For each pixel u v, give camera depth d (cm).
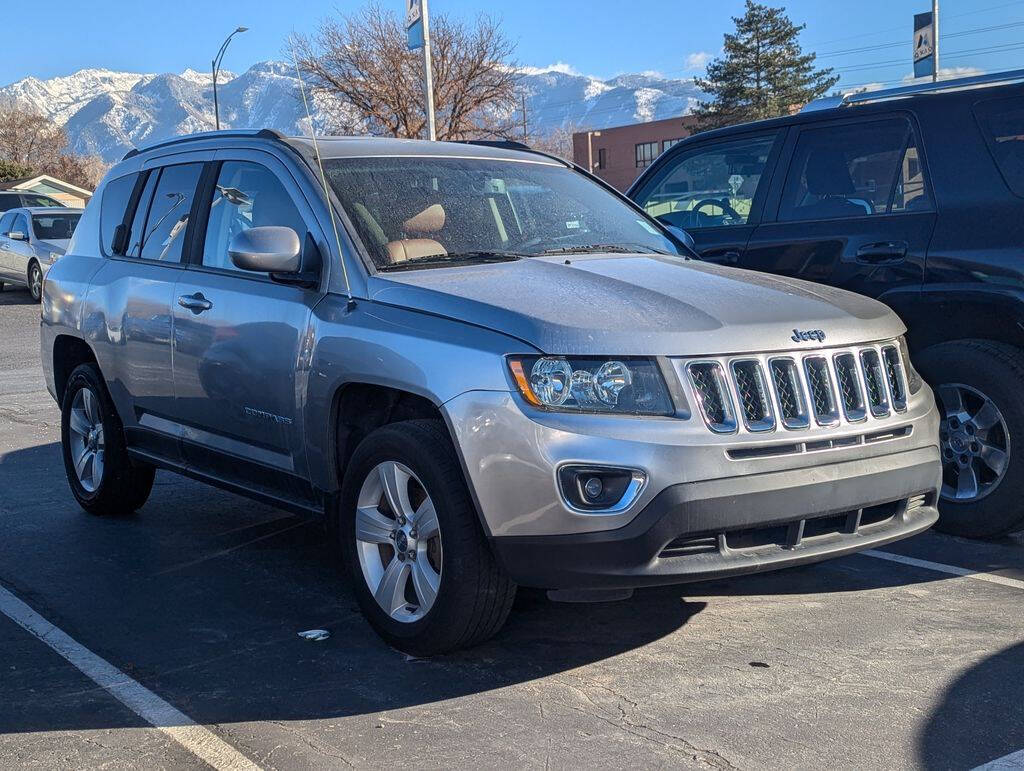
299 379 457
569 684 393
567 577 376
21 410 1021
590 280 436
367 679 401
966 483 560
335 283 456
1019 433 529
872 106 589
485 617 402
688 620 456
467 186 518
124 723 367
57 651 433
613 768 329
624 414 376
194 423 534
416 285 430
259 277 495
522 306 400
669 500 369
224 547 576
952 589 489
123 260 598
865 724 356
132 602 491
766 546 393
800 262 597
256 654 428
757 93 7656
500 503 380
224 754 344
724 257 629
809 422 400
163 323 542
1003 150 541
